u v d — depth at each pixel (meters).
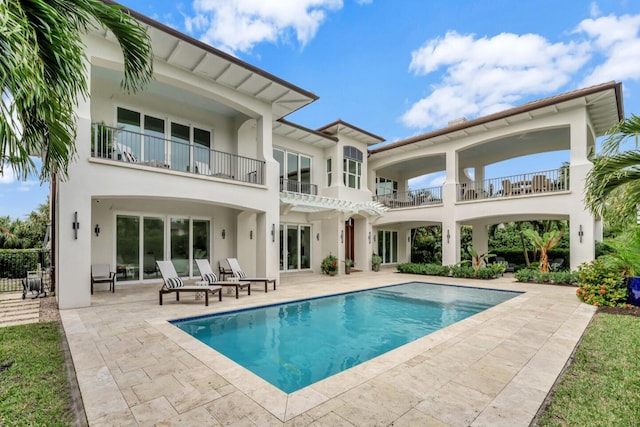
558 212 14.23
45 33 3.30
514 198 15.54
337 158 18.86
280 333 7.60
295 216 18.33
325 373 5.40
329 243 19.08
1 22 2.63
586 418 3.52
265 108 13.48
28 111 3.56
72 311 8.37
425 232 27.19
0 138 2.88
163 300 9.92
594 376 4.57
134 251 12.65
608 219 6.04
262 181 13.40
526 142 18.05
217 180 11.67
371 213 19.36
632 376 4.55
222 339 7.14
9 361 5.11
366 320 8.77
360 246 20.39
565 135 16.81
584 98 13.16
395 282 14.76
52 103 3.64
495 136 16.25
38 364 4.99
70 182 8.62
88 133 8.94
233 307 9.13
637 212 5.73
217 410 3.67
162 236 13.40
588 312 8.41
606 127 15.91
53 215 12.23
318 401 3.87
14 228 25.56
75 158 8.65
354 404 3.80
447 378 4.50
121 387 4.21
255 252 14.47
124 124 12.13
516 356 5.34
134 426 3.35
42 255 15.38
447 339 6.24
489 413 3.60
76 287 8.72
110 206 11.99
